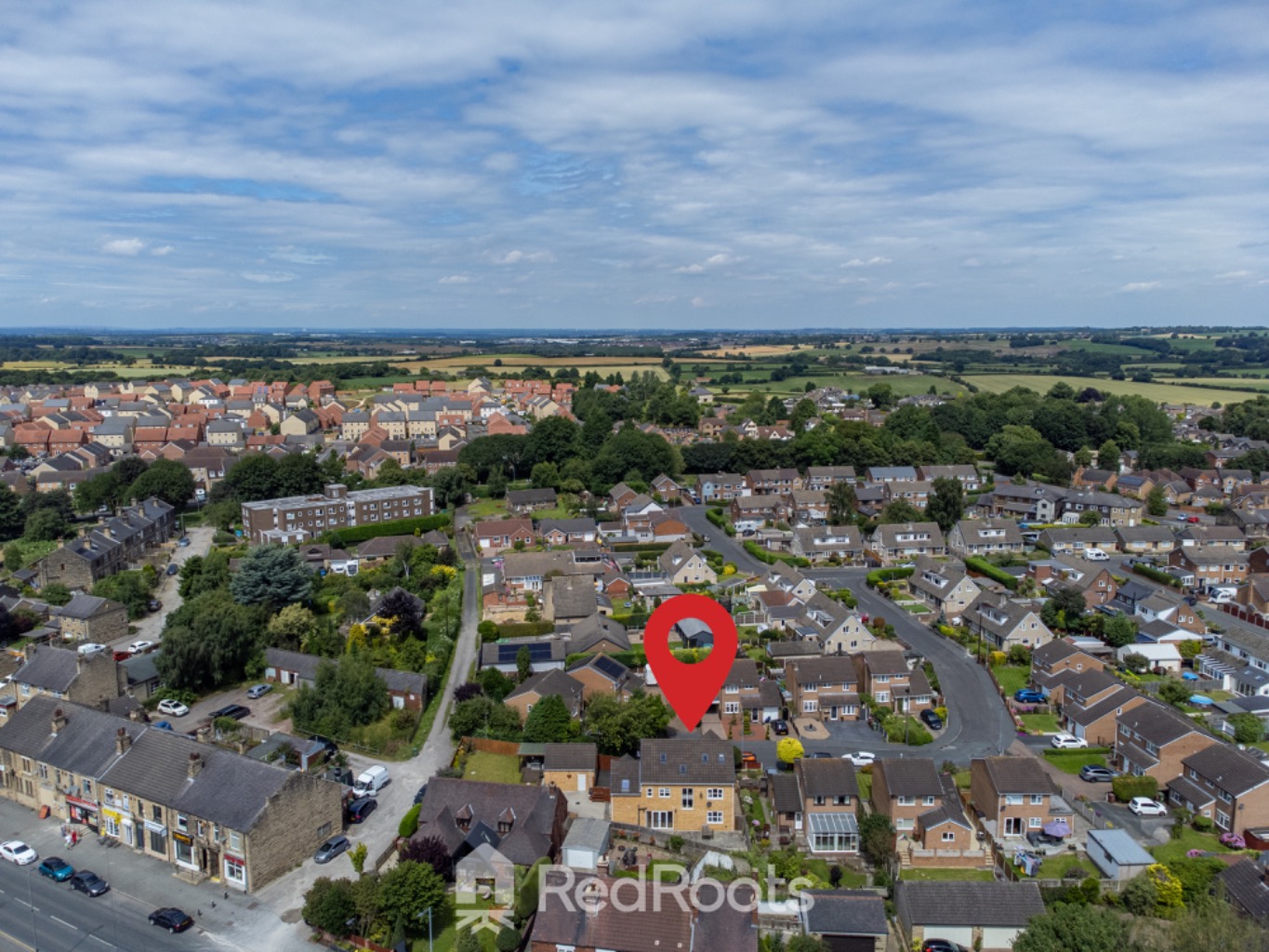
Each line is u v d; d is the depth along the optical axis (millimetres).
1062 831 73938
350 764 85375
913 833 74625
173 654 99000
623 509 177500
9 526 166875
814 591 132750
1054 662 103062
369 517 175250
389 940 58750
